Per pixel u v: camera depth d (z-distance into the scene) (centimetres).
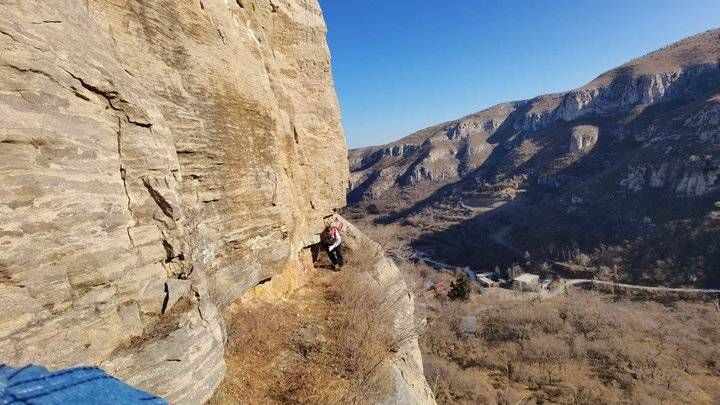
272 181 890
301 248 1085
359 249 1335
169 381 470
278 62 1080
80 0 502
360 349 801
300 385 689
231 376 646
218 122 741
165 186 557
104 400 216
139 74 595
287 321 859
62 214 408
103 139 475
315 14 1230
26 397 196
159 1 644
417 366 970
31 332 369
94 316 425
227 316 766
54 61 423
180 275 568
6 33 385
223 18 797
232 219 765
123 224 484
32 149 392
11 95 382
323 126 1228
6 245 361
